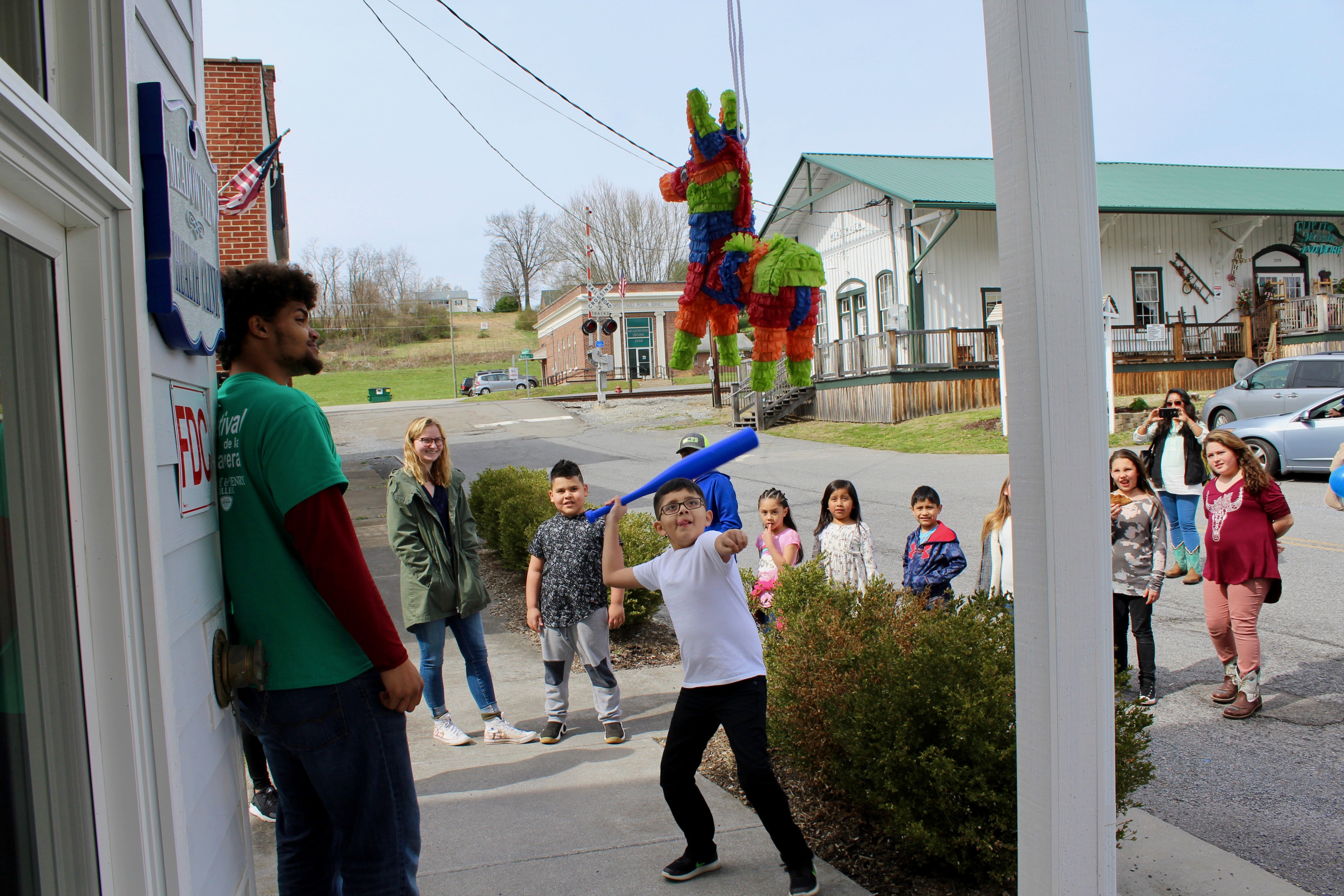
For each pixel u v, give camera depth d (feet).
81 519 4.69
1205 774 13.44
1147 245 73.97
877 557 28.30
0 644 4.05
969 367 64.39
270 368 7.39
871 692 10.84
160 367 5.49
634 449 60.49
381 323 249.55
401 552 14.43
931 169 75.82
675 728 10.18
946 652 10.53
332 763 6.52
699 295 8.11
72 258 4.69
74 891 4.48
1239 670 15.71
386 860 6.66
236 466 6.51
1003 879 9.40
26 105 3.47
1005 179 5.85
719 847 10.91
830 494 17.40
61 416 4.55
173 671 5.43
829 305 81.10
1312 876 10.61
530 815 11.89
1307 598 21.93
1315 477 37.04
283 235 68.80
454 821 11.71
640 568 10.66
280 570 6.47
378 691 6.66
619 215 188.24
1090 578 5.79
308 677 6.42
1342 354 39.37
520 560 25.88
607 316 93.56
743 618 10.09
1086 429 5.78
